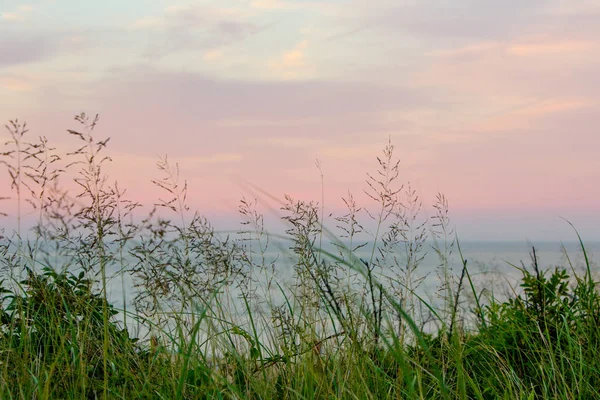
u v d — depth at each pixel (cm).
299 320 406
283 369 386
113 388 356
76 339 370
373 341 389
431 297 445
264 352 404
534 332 443
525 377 414
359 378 367
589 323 416
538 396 389
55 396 347
